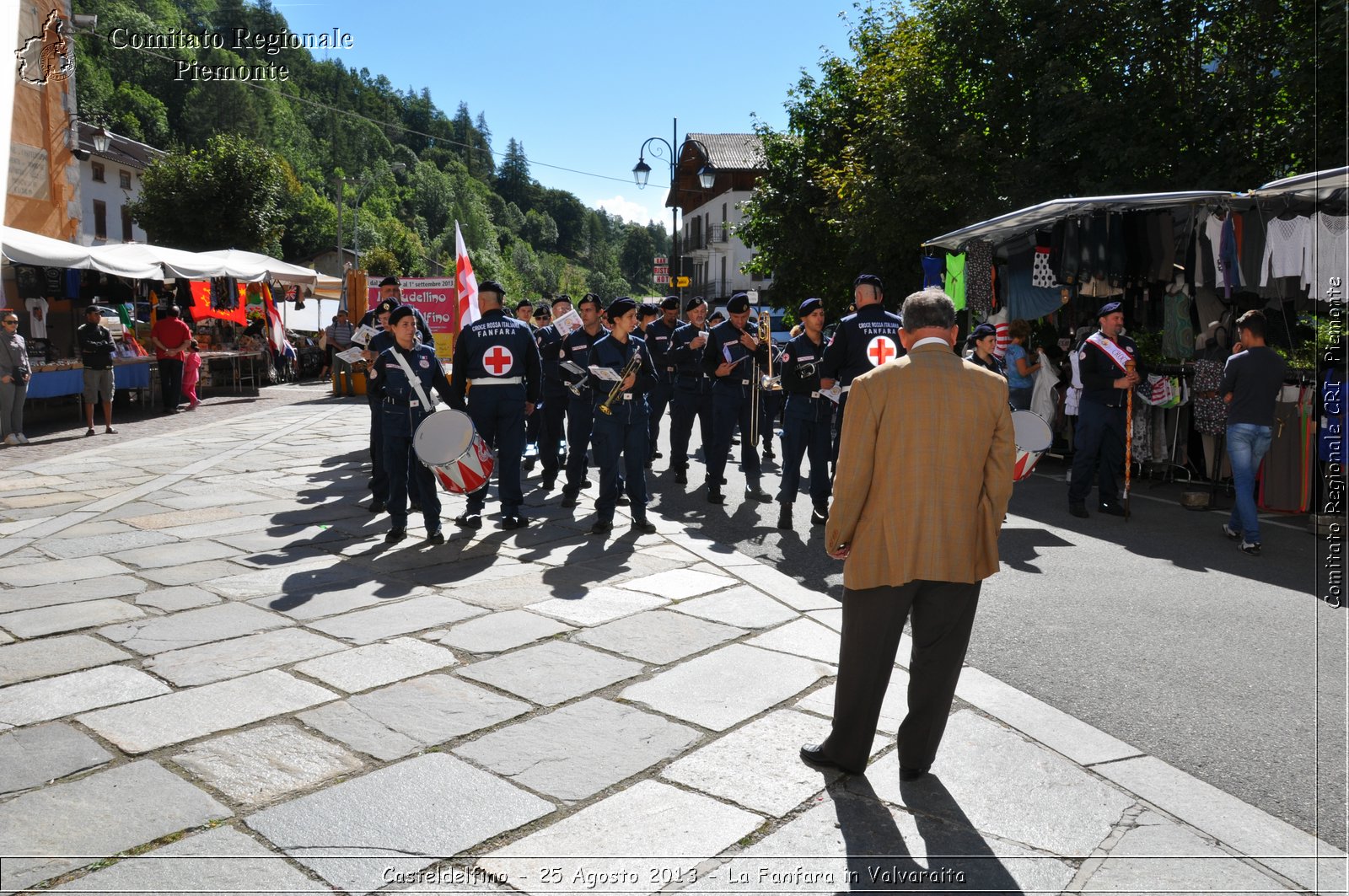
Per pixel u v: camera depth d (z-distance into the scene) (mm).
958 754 3613
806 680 4293
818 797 3262
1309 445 8133
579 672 4340
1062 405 11109
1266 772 3516
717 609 5336
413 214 141000
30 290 16781
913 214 17438
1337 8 11531
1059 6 14961
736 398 8727
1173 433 9781
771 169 26078
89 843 2861
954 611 3234
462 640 4734
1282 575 6305
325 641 4684
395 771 3352
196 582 5719
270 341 24109
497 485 9719
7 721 3699
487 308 7414
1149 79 14328
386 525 7457
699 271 68000
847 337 7449
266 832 2947
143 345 19078
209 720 3736
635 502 7387
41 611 5102
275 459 10938
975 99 17125
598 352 7180
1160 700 4188
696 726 3791
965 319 14062
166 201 38750
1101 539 7355
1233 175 13203
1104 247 9797
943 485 3166
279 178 41000
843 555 3436
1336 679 4426
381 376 6770
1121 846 2982
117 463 10586
